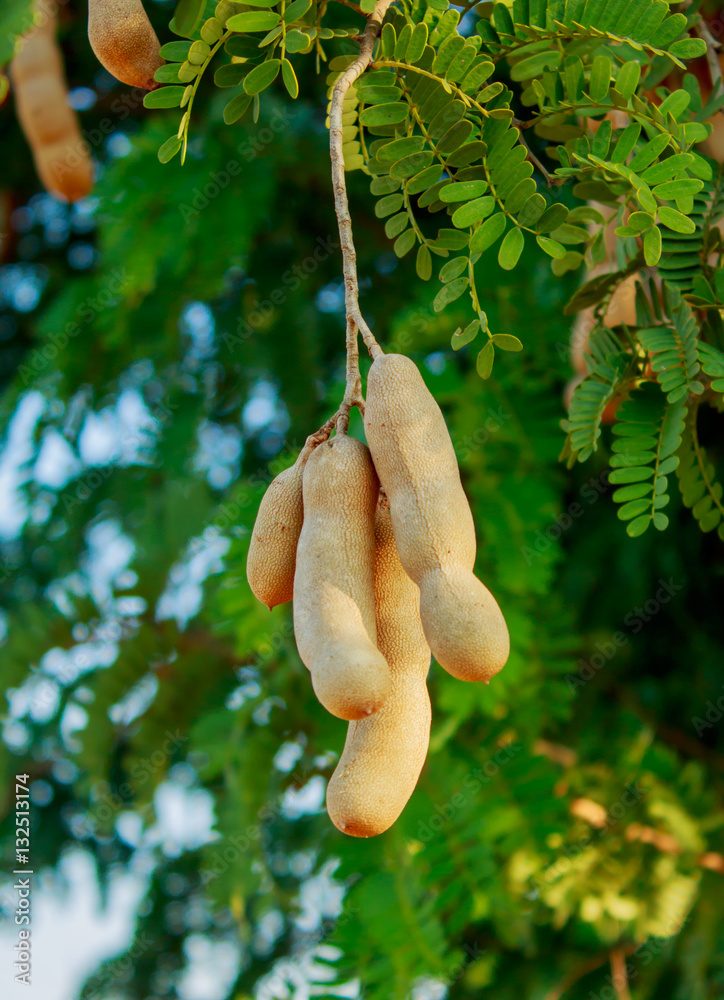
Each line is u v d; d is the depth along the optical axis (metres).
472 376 1.41
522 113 1.27
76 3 1.87
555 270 0.98
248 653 1.58
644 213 0.89
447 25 0.91
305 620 0.81
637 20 0.92
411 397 0.83
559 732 1.71
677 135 0.92
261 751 1.55
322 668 0.80
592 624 1.70
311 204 1.77
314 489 0.83
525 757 1.47
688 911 1.52
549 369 1.39
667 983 1.63
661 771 1.58
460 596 0.80
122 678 1.81
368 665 0.79
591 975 1.64
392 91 0.91
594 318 0.99
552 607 1.50
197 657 1.84
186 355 1.85
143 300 1.66
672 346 0.93
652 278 0.96
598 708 1.75
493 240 0.90
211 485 1.99
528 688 1.44
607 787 1.57
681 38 0.96
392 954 1.22
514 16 0.93
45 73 1.35
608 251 1.03
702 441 1.40
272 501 0.85
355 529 0.83
